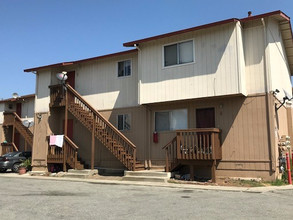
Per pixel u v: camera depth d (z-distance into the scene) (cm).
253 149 1262
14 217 663
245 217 654
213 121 1380
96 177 1509
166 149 1376
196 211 713
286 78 1595
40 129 1877
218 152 1288
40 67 1897
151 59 1488
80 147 1808
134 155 1445
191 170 1293
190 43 1388
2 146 2611
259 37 1296
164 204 800
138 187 1159
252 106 1282
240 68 1248
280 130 1359
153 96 1459
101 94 1772
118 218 650
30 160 1959
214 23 1285
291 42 1544
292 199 875
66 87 1753
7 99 2733
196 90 1338
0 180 1468
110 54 1716
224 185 1163
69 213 700
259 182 1195
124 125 1661
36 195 969
